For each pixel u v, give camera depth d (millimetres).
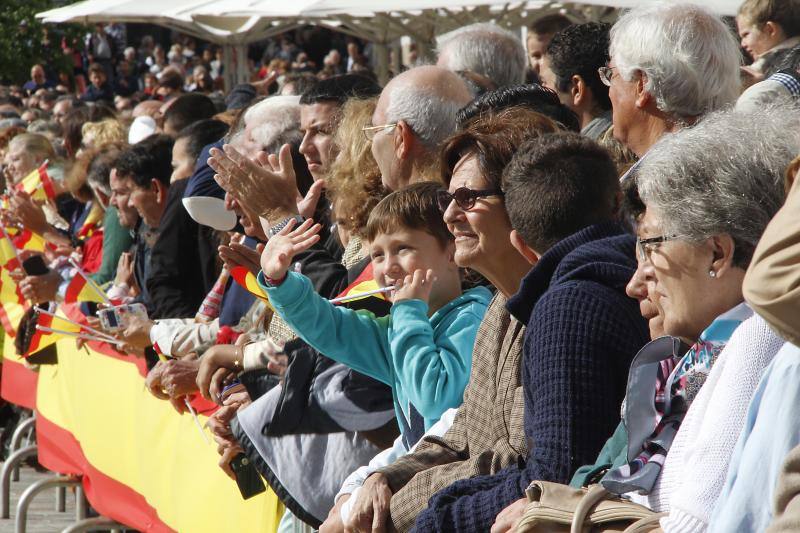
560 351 4785
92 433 11930
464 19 22125
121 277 12828
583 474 4586
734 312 4270
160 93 30750
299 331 6672
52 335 12797
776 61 9781
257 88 26547
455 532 5008
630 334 4809
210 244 10844
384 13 23281
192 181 9438
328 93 9391
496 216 5809
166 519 9844
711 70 6840
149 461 10227
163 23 29875
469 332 6473
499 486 4945
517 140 5895
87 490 12445
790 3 12047
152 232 12211
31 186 16328
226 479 8562
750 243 4215
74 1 49188
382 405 7070
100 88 46156
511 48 10703
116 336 10289
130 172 12227
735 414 3885
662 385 4488
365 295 6848
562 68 9422
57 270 14031
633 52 6926
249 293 9156
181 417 9414
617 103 7109
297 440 7141
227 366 8312
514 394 5527
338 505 6355
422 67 8031
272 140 9578
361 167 7996
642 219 4645
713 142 4277
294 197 7438
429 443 6090
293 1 22484
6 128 22047
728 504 3520
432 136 7750
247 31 29672
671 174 4281
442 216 6684
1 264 14609
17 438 15188
